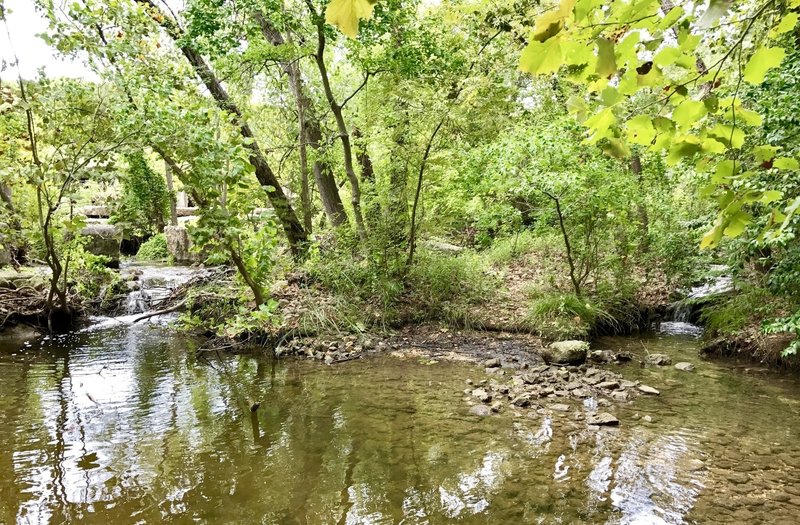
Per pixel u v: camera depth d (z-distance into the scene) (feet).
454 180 28.99
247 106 31.24
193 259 48.47
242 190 21.81
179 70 22.80
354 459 13.19
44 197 22.94
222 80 29.68
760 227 15.40
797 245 18.22
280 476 12.32
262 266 21.90
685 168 21.29
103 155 20.07
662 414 15.98
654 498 11.23
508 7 31.27
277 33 30.71
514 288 31.24
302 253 31.55
